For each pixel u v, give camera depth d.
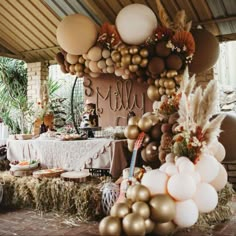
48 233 2.84
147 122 3.12
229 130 3.59
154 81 3.84
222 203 3.10
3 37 5.77
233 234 2.68
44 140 4.00
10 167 4.38
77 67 4.22
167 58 3.62
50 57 6.20
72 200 3.27
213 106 2.75
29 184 3.56
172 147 2.79
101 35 3.92
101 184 3.30
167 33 3.66
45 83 6.07
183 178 2.43
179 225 2.47
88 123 4.08
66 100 7.11
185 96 2.75
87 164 3.63
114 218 2.23
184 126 2.72
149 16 3.69
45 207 3.45
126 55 3.73
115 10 4.66
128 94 4.57
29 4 4.95
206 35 3.89
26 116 5.97
